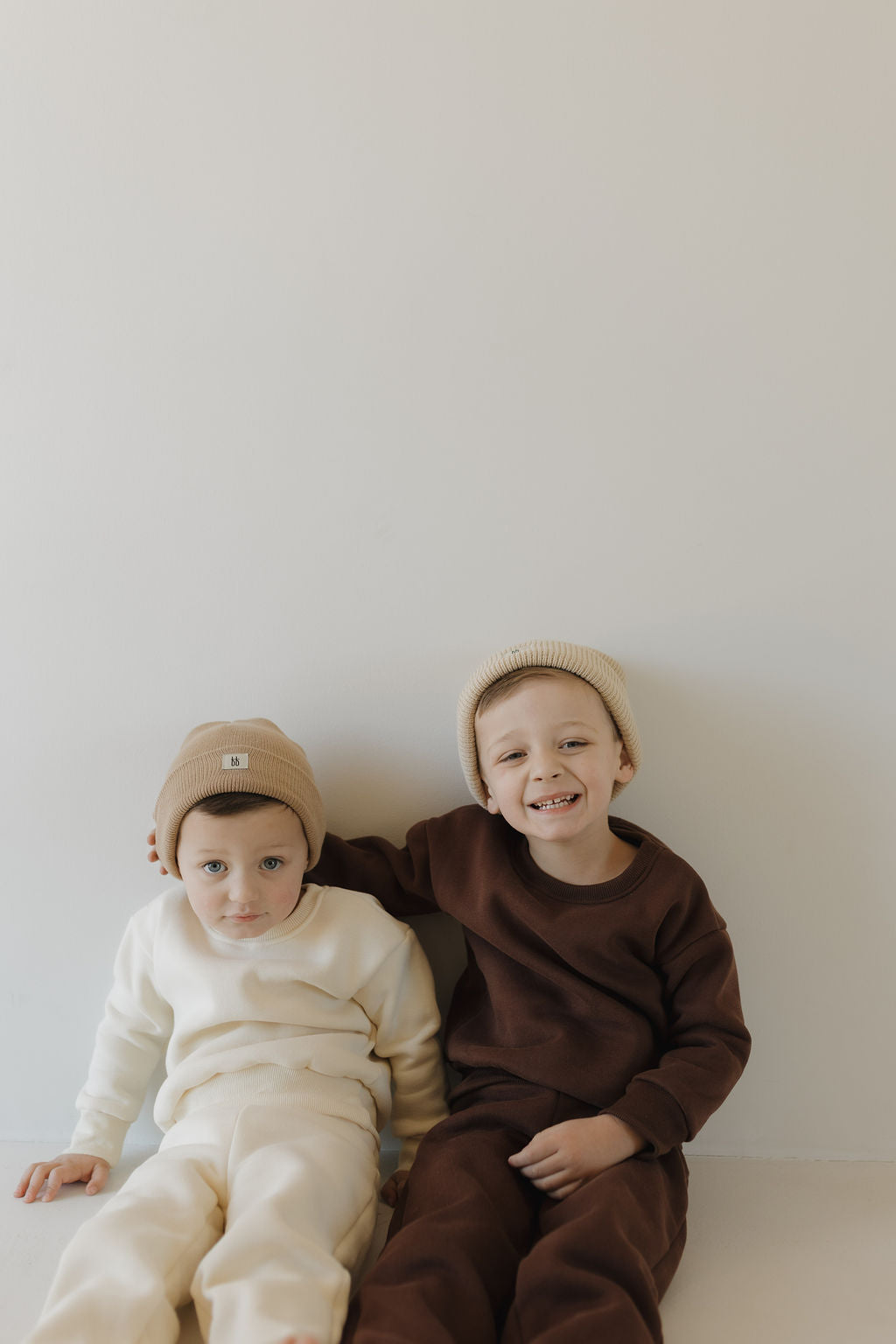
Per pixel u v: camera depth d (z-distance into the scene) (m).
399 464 1.27
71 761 1.31
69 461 1.28
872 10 1.21
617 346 1.25
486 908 1.20
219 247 1.26
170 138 1.25
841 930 1.28
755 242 1.24
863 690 1.26
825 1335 0.94
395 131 1.24
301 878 1.20
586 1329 0.83
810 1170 1.26
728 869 1.28
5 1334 0.94
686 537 1.26
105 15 1.25
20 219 1.27
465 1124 1.13
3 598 1.30
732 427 1.25
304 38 1.24
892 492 1.24
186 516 1.28
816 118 1.22
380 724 1.29
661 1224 0.99
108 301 1.27
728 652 1.26
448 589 1.28
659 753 1.28
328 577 1.28
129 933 1.26
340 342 1.26
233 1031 1.18
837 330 1.23
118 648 1.30
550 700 1.15
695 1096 1.07
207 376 1.27
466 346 1.26
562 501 1.26
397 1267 0.90
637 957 1.18
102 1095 1.24
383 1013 1.23
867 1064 1.28
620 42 1.23
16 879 1.31
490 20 1.23
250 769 1.14
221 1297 0.85
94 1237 0.93
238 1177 1.01
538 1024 1.16
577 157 1.24
